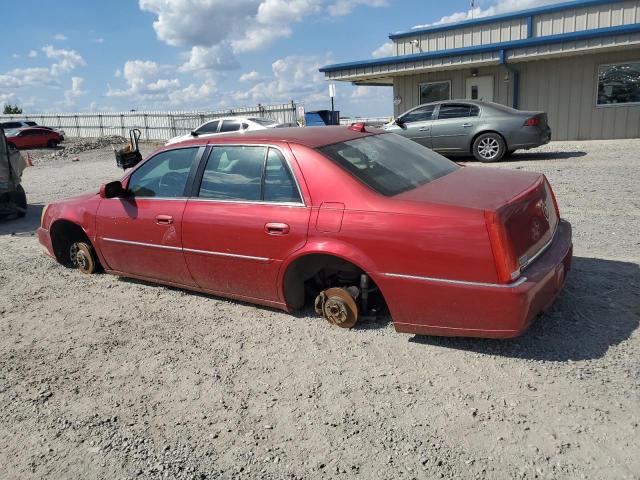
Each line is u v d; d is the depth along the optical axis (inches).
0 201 394.3
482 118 513.7
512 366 136.9
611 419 113.7
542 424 114.3
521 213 140.5
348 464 107.7
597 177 392.2
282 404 130.2
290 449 113.9
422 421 118.9
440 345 150.9
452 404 123.9
